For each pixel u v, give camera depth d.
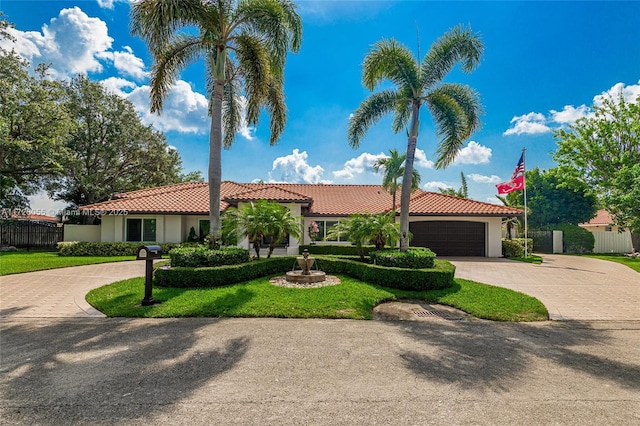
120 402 3.54
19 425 3.10
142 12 9.90
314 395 3.76
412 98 12.15
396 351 5.27
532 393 3.89
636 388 4.07
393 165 20.17
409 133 12.14
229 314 7.19
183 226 20.88
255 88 11.08
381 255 10.95
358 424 3.18
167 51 11.41
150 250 7.78
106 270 13.32
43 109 22.53
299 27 11.41
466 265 16.52
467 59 11.78
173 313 7.16
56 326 6.38
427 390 3.92
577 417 3.38
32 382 4.00
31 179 26.77
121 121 31.05
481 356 5.10
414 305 8.48
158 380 4.09
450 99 11.66
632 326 6.93
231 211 12.00
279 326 6.57
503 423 3.24
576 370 4.61
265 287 9.45
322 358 4.93
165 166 34.19
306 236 21.19
